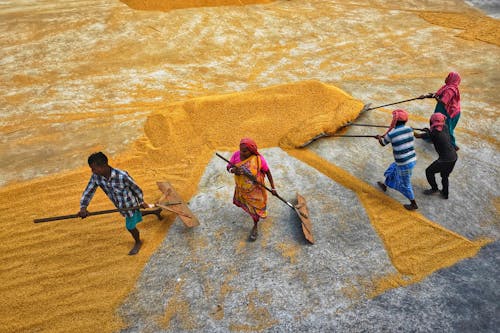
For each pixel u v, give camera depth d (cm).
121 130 746
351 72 1034
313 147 699
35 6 1385
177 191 595
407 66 1069
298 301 438
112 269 475
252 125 739
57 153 684
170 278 465
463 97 899
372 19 1412
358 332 406
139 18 1280
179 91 907
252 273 470
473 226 552
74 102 855
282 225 537
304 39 1239
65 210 557
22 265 479
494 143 735
